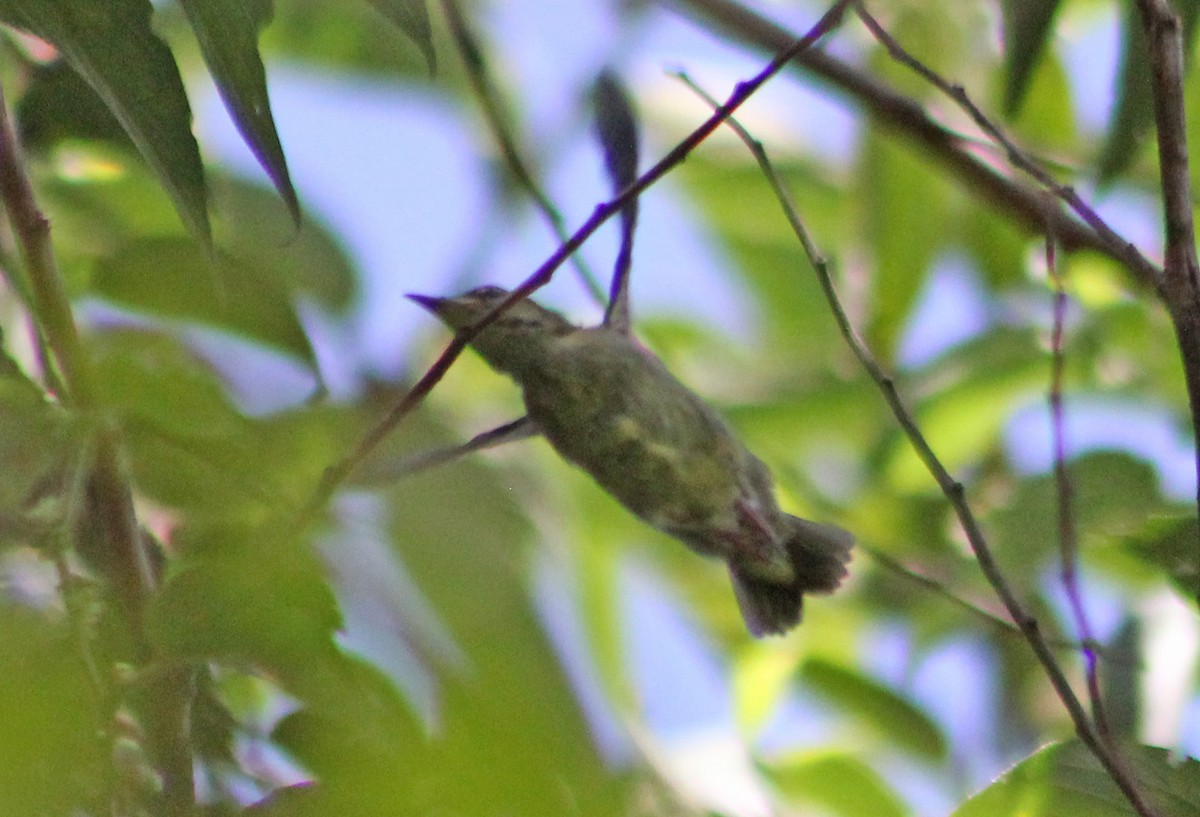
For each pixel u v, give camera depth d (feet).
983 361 34.99
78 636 13.80
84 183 23.97
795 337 39.45
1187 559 27.37
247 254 23.13
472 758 13.07
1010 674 33.71
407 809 13.26
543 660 14.65
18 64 23.81
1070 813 21.11
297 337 19.75
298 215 18.20
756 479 30.53
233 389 18.99
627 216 29.25
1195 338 19.92
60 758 12.75
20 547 14.37
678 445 29.43
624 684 24.13
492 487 17.34
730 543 29.66
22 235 17.26
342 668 15.61
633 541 31.40
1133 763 21.36
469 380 32.37
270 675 16.06
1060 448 23.84
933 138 32.45
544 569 17.74
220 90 18.12
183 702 16.40
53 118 23.71
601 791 13.74
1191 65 30.40
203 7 18.17
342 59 33.94
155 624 15.62
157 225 24.14
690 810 20.83
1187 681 31.17
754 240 40.16
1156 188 35.73
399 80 33.88
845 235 39.11
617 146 28.84
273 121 18.21
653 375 30.01
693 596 33.32
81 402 16.85
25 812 12.40
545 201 27.50
